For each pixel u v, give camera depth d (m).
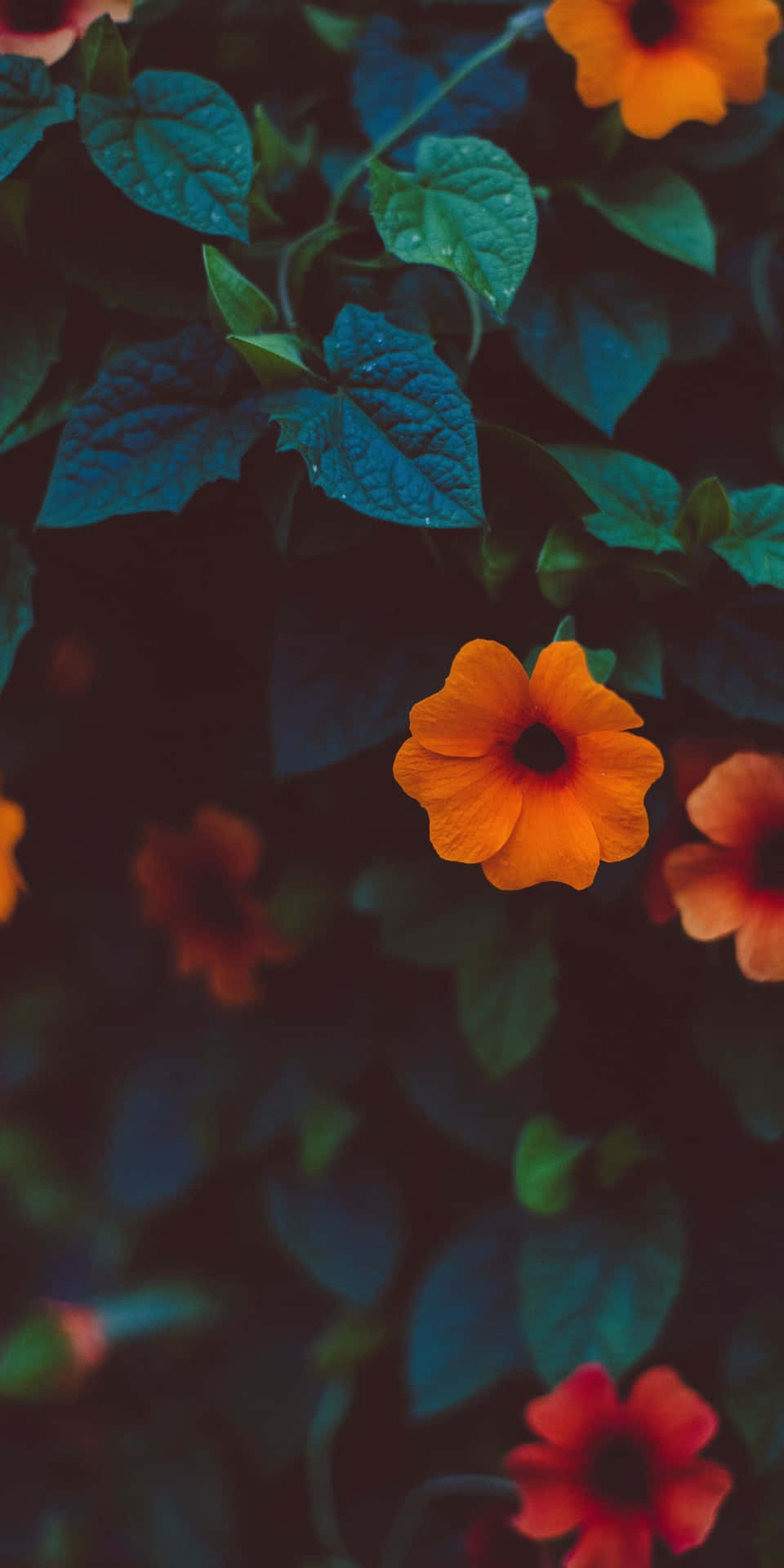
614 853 0.42
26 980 0.61
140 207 0.44
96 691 0.52
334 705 0.45
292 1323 0.57
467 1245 0.51
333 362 0.43
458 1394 0.50
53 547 0.48
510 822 0.43
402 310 0.44
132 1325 0.56
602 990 0.49
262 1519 0.58
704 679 0.44
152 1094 0.56
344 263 0.44
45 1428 0.59
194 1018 0.56
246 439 0.43
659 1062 0.49
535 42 0.46
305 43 0.47
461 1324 0.50
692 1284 0.50
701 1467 0.46
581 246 0.46
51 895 0.57
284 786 0.51
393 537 0.45
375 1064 0.54
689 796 0.45
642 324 0.45
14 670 0.53
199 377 0.43
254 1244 0.58
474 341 0.44
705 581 0.45
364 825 0.50
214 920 0.53
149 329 0.45
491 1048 0.48
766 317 0.47
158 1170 0.55
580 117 0.46
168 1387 0.59
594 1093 0.50
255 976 0.53
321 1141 0.52
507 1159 0.51
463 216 0.43
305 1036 0.53
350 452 0.42
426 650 0.45
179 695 0.52
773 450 0.47
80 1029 0.61
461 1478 0.53
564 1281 0.48
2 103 0.43
